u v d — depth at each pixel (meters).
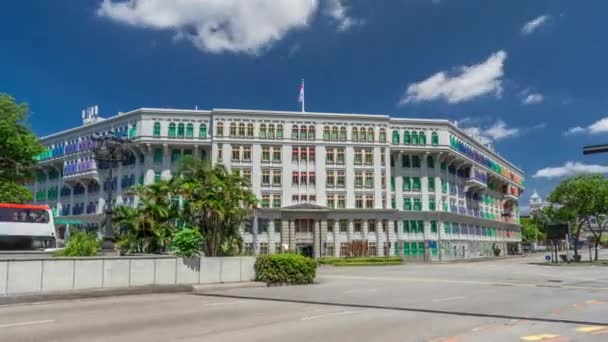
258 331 11.55
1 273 17.66
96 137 27.20
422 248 74.81
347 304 17.66
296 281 26.98
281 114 71.00
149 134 67.88
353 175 72.00
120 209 29.95
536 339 10.68
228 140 68.94
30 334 11.06
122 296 20.36
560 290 23.94
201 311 15.41
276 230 68.56
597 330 11.95
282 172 70.12
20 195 40.78
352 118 73.00
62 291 19.03
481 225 93.88
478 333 11.45
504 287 25.70
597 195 64.38
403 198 75.62
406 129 76.44
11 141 39.03
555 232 66.69
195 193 29.64
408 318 14.05
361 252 69.44
